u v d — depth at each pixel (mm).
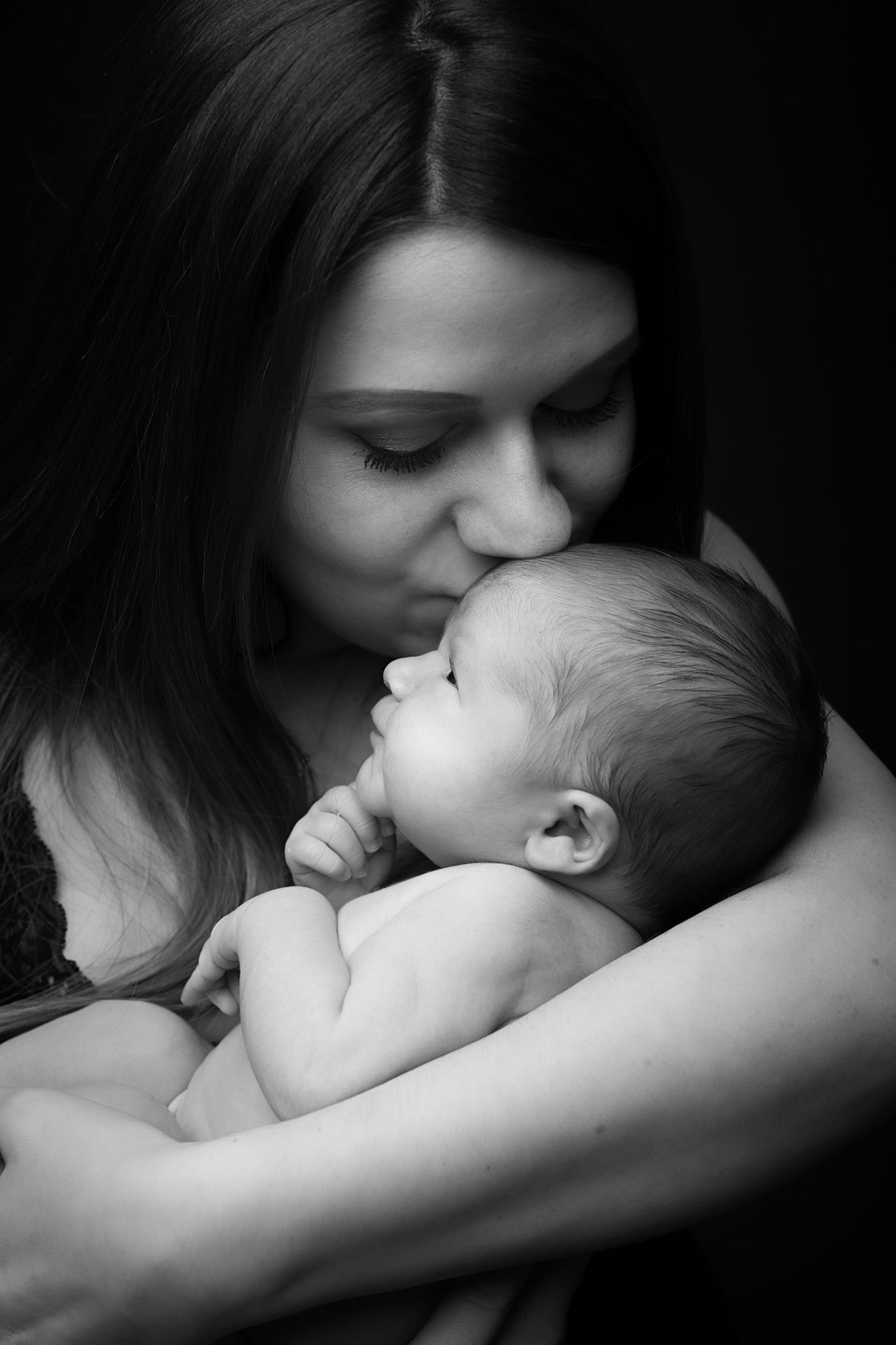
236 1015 1295
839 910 1062
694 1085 961
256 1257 943
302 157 1031
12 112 2465
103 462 1269
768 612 1223
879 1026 1017
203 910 1332
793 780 1158
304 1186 943
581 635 1143
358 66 1029
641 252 1100
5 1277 1018
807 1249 2578
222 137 1083
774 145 2865
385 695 1465
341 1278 967
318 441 1113
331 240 1014
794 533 2996
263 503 1148
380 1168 942
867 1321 2514
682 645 1147
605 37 1141
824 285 2926
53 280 1308
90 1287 976
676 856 1164
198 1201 951
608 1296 1373
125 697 1360
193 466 1180
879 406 2969
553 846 1146
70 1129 1043
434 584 1210
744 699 1145
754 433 2969
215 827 1346
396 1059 1021
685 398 1280
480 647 1162
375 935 1093
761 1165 997
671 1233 1490
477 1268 993
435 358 1036
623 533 1389
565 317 1051
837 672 3006
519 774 1146
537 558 1185
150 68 1174
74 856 1379
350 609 1250
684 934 1036
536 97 1020
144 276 1168
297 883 1271
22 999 1339
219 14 1114
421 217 1003
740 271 2908
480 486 1122
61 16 2459
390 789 1189
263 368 1083
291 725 1450
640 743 1129
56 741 1396
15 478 1377
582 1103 952
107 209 1208
